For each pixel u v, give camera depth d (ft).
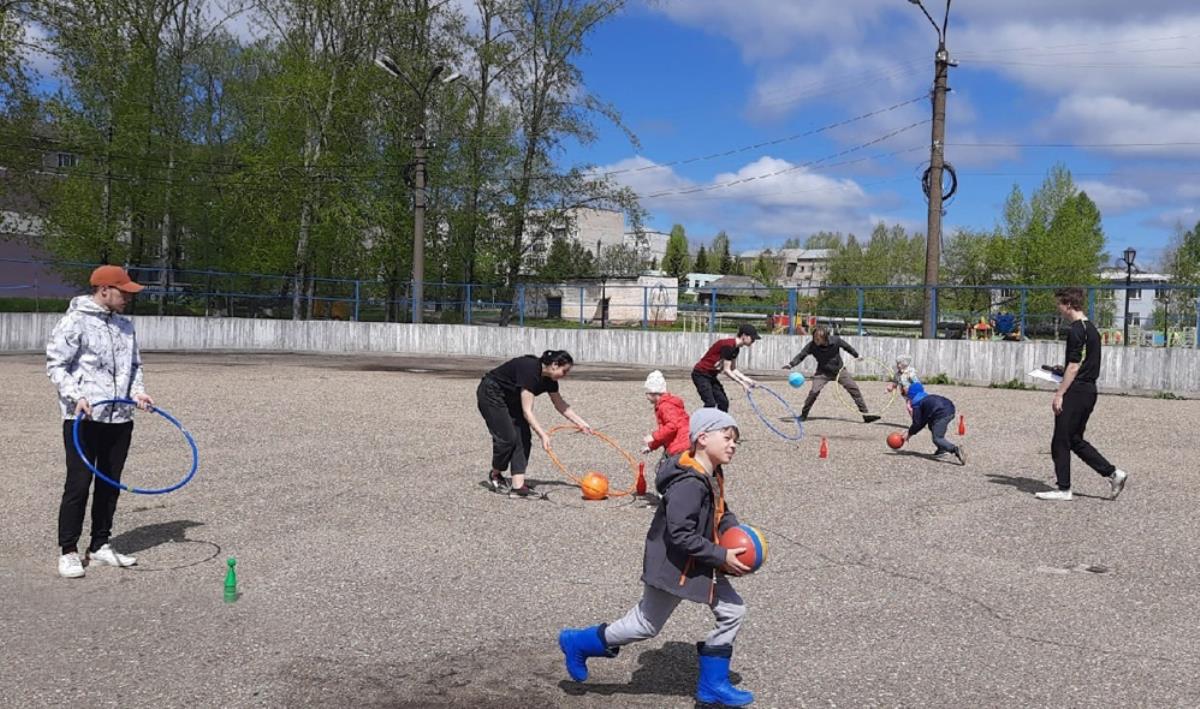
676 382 72.49
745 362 88.84
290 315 123.95
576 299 169.89
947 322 88.74
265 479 31.30
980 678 15.34
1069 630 17.78
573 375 79.61
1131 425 48.83
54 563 21.35
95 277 21.24
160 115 118.93
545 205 131.13
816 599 19.48
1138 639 17.33
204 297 117.08
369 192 120.26
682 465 13.39
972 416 52.54
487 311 127.24
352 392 59.47
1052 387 70.64
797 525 26.14
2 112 106.42
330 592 19.54
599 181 129.29
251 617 17.94
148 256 129.70
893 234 294.05
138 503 27.58
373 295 127.03
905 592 20.06
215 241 135.44
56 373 20.35
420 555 22.44
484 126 126.52
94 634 16.89
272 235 120.78
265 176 116.37
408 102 122.21
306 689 14.58
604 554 22.63
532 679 15.11
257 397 55.26
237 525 25.17
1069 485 29.81
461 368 84.74
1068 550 23.75
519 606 18.75
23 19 103.81
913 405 38.22
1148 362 67.56
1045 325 84.64
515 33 124.36
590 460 36.01
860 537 24.85
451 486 30.63
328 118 118.21
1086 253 166.61
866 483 32.45
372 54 121.60
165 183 116.67
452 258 132.05
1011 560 22.77
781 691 14.69
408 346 109.40
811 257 451.94
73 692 14.32
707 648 13.98
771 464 36.01
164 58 122.62
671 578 13.33
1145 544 24.40
